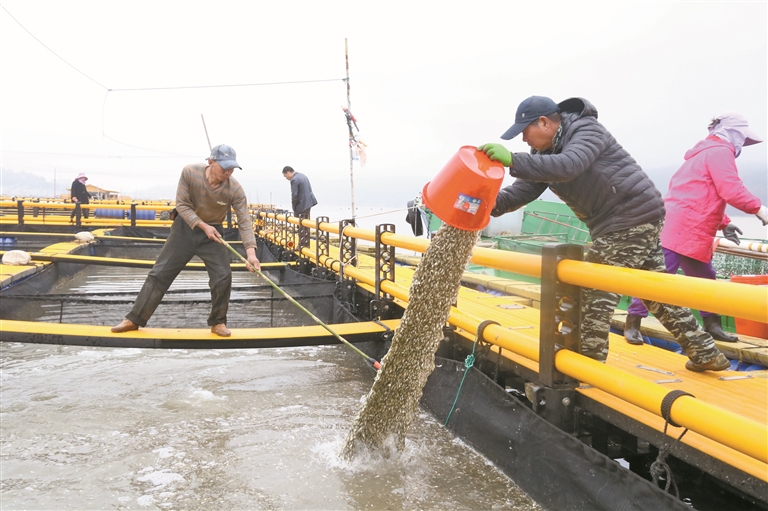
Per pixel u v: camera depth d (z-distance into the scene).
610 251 2.99
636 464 3.04
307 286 7.22
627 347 3.98
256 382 4.63
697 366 3.28
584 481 2.48
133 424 3.66
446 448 3.33
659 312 3.22
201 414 3.85
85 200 19.19
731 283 1.94
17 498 2.70
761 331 4.54
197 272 12.04
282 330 4.91
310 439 3.41
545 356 2.88
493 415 3.18
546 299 2.86
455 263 2.66
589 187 2.95
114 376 4.75
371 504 2.68
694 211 4.11
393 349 2.91
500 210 3.35
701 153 4.08
